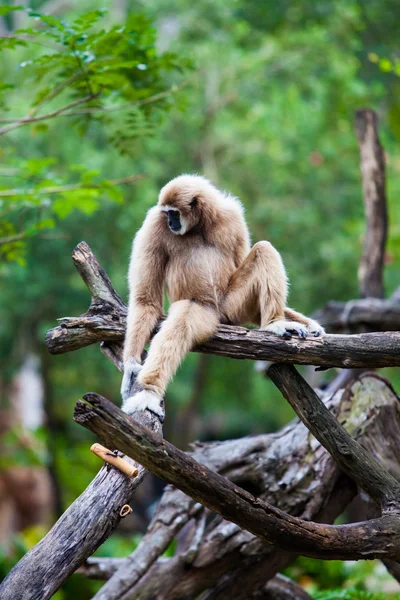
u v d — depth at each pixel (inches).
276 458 413.7
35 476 1093.1
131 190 936.9
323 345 319.0
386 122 1096.8
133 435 258.1
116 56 429.7
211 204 379.2
